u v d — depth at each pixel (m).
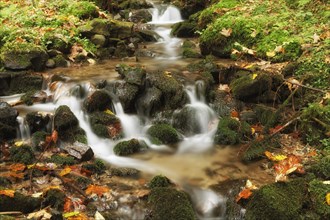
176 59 5.68
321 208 3.27
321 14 5.47
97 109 4.46
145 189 3.54
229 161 3.97
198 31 6.24
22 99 4.59
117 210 3.36
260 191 3.33
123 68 4.90
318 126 4.12
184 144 4.29
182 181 3.67
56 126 4.10
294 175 3.70
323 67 4.61
